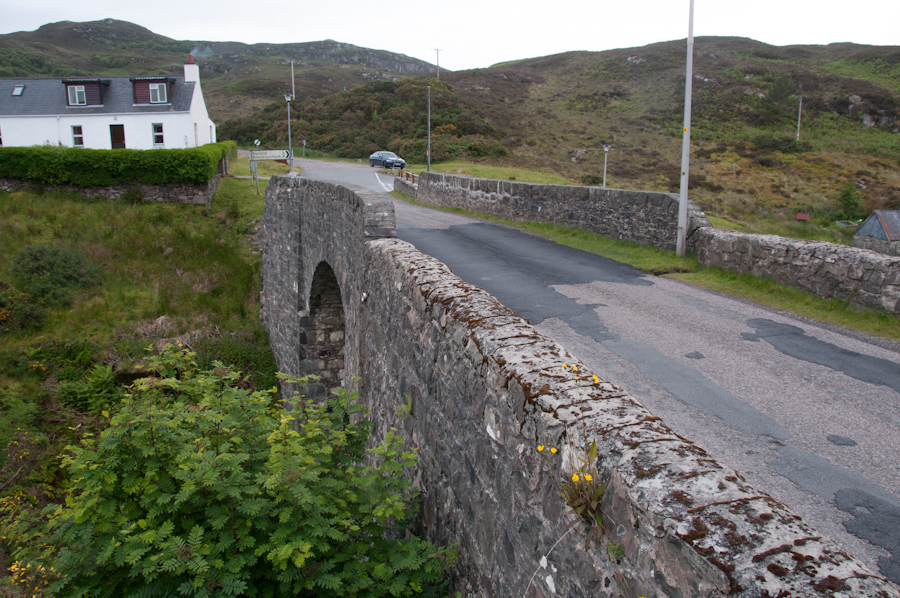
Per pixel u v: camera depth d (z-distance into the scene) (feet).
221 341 50.24
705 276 33.27
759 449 14.06
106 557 11.42
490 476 11.03
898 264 24.04
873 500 11.90
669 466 6.99
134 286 58.44
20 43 382.42
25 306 50.42
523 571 9.55
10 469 33.94
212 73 399.24
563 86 229.86
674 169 145.89
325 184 32.83
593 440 7.86
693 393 17.35
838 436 14.73
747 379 18.47
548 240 45.09
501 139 164.45
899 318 23.89
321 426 14.49
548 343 11.30
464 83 226.58
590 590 7.60
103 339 49.80
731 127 176.35
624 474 7.06
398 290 18.08
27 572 15.47
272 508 12.48
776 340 22.38
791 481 12.64
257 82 285.43
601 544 7.45
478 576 11.46
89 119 92.84
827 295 27.12
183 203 76.95
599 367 19.39
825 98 188.85
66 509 12.78
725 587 5.44
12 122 91.61
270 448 13.98
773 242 30.25
